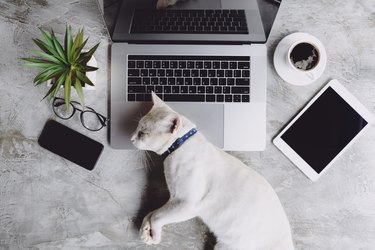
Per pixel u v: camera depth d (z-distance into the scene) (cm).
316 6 92
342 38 92
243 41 88
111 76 89
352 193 92
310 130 91
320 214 92
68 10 92
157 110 80
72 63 78
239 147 89
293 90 92
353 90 92
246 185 83
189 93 89
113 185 92
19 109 92
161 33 85
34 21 92
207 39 87
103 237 92
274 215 84
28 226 92
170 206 85
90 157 91
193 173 82
